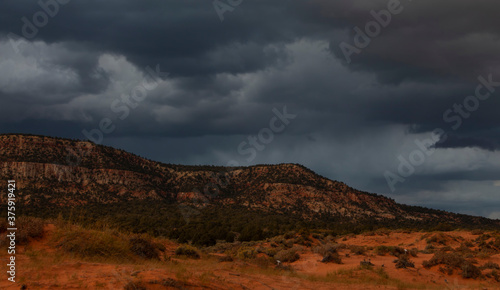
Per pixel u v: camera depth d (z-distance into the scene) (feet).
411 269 81.46
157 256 64.13
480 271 81.35
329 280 62.69
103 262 50.42
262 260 84.33
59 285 33.06
